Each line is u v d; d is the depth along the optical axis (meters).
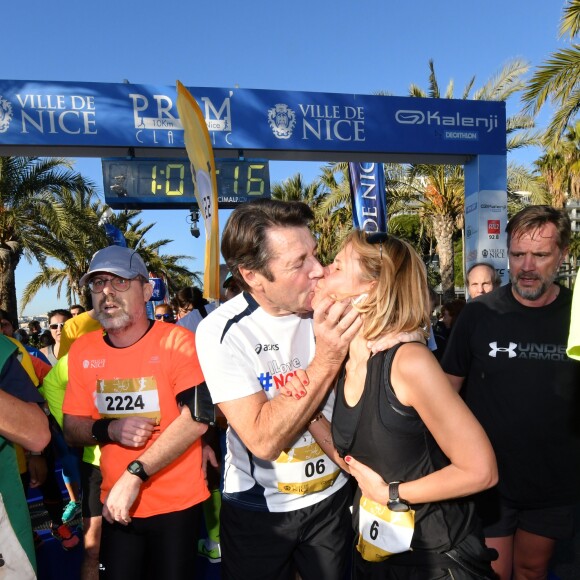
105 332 2.25
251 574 1.88
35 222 14.75
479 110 6.54
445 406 1.35
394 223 23.50
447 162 6.93
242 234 1.72
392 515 1.48
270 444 1.61
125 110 5.77
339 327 1.47
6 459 1.68
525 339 2.20
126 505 1.87
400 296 1.46
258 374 1.79
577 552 3.57
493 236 6.65
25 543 1.69
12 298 15.30
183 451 1.99
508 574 2.30
